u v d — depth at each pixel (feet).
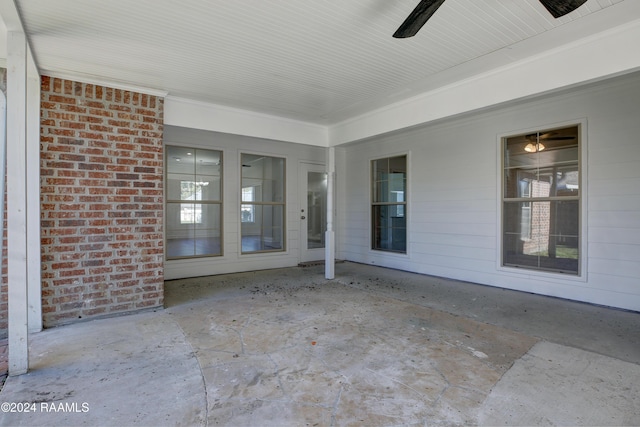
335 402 6.76
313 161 23.44
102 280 11.81
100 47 9.82
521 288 15.33
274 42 9.71
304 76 12.07
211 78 12.14
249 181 20.77
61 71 11.19
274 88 13.16
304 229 23.17
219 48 10.02
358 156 23.52
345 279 18.07
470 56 10.51
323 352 9.03
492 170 16.22
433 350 9.13
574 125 13.73
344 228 24.66
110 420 6.21
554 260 14.42
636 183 12.25
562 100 13.94
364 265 22.47
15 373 7.83
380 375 7.81
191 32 9.11
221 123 15.16
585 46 9.52
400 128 14.75
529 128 14.93
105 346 9.43
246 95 13.91
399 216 20.95
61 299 11.14
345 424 6.09
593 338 9.89
